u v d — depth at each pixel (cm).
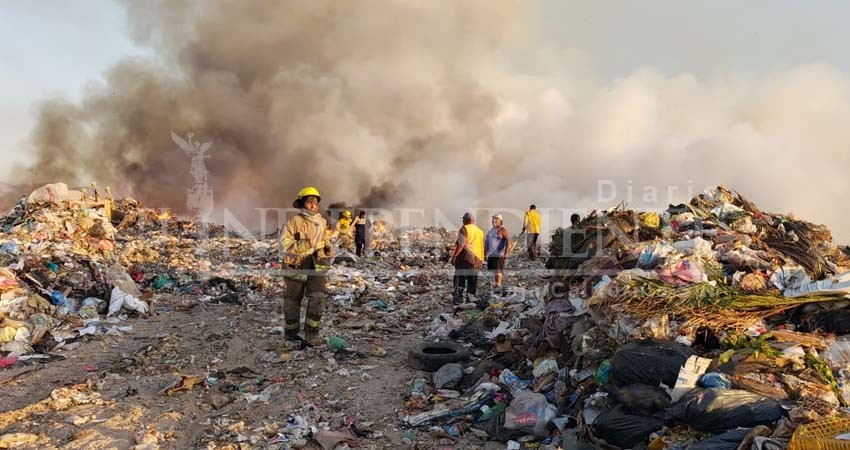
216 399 512
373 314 916
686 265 526
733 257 569
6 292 742
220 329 780
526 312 752
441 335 771
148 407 498
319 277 703
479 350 682
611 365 426
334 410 510
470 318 827
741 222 704
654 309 462
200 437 445
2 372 579
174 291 1032
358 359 664
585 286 604
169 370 603
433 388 564
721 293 479
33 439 426
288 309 712
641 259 561
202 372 599
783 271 525
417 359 630
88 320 780
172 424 464
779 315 465
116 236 1508
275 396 539
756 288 513
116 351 670
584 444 405
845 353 408
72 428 449
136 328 779
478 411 494
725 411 344
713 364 398
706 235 661
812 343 411
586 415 429
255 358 653
